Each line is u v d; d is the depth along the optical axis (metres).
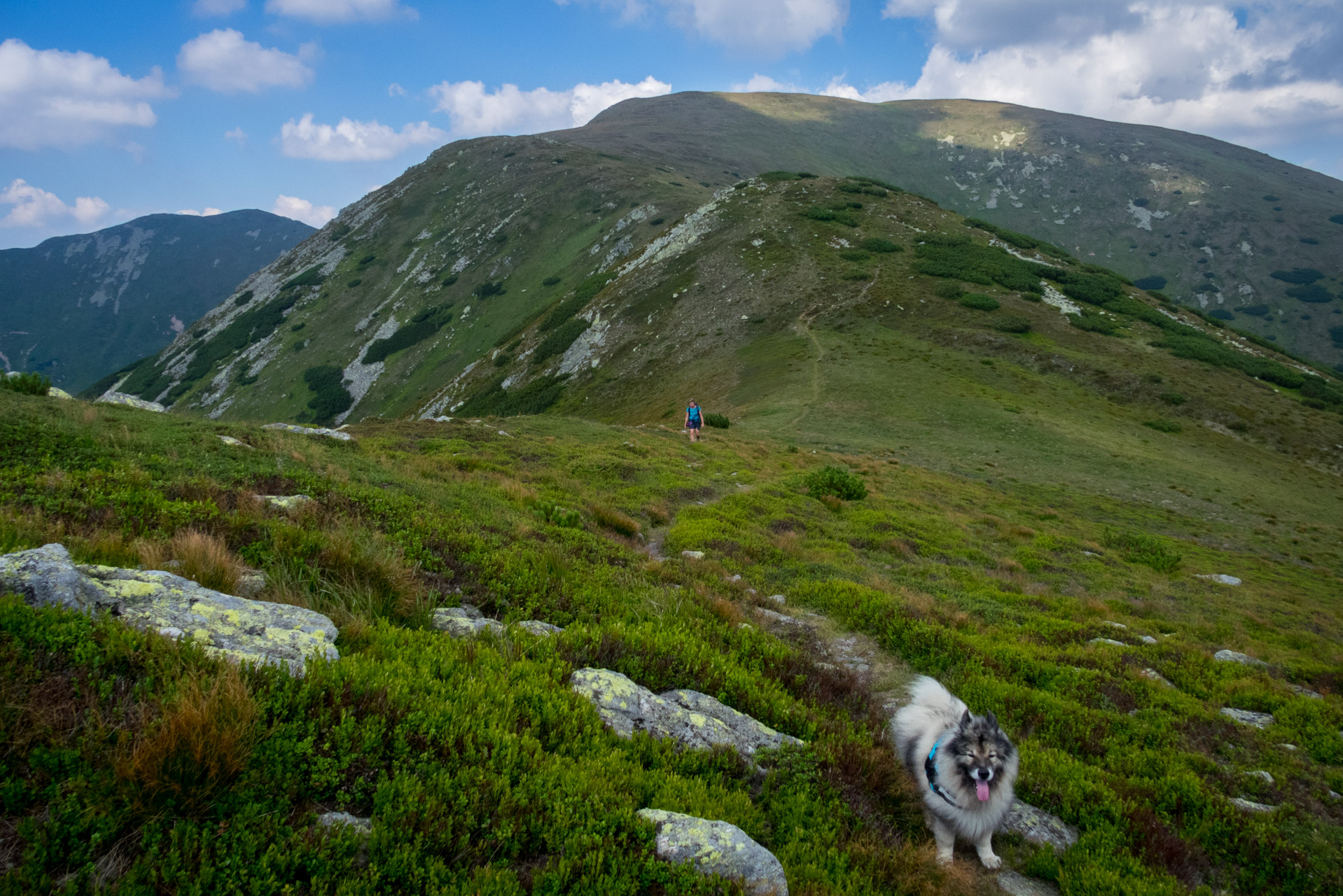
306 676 4.46
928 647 9.66
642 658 6.73
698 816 4.36
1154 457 41.88
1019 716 7.79
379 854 3.41
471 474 18.33
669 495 20.34
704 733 5.62
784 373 55.75
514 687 5.32
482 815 3.86
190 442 13.04
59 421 12.32
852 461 33.53
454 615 7.27
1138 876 4.91
